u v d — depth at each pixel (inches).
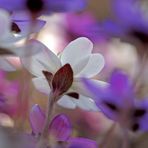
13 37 8.5
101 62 9.4
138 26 9.8
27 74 10.9
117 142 10.5
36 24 8.7
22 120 10.5
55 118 9.1
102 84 9.2
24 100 10.8
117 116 9.2
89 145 9.1
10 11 9.8
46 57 9.2
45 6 10.2
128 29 9.8
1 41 8.4
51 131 9.1
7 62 8.8
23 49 8.5
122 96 9.2
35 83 9.4
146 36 9.8
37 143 8.9
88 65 9.3
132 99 9.2
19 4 9.8
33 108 9.2
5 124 10.4
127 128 9.3
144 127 9.4
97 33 10.3
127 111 9.2
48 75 9.2
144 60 9.9
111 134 10.5
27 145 8.5
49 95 9.3
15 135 8.6
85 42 9.3
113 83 9.2
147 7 10.5
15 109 10.7
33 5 10.0
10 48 8.4
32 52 8.5
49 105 9.3
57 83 9.2
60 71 9.2
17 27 8.7
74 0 10.5
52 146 9.0
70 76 9.2
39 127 9.2
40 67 9.3
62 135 9.1
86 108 9.5
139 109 9.3
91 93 9.1
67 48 9.3
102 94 9.1
